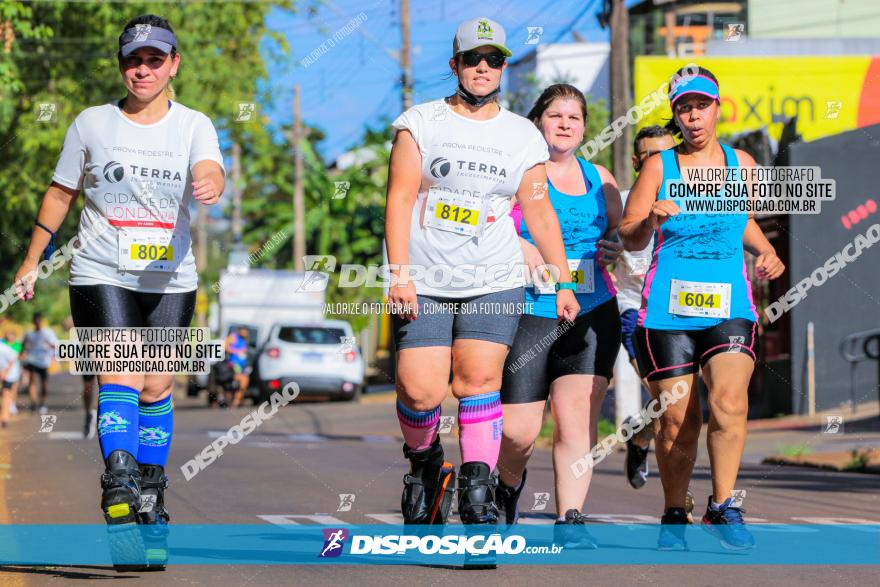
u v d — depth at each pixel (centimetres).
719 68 2400
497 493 720
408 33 2498
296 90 4153
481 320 613
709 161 684
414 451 652
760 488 1113
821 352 2117
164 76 598
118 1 2573
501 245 620
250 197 5112
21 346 2967
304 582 570
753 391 2288
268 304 3422
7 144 2356
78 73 2544
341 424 2230
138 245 600
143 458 613
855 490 1102
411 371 617
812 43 2902
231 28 2884
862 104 2395
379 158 4241
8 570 600
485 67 611
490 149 614
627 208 689
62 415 2662
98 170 598
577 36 3269
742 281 684
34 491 1015
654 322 688
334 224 4325
